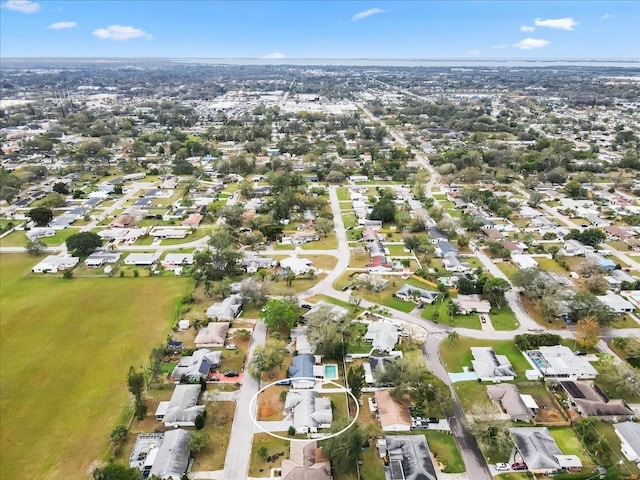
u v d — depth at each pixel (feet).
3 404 313.32
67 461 269.85
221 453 273.75
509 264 514.68
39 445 280.92
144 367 347.15
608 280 464.65
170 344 370.73
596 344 369.50
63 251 551.18
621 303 421.59
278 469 262.67
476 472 261.65
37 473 262.26
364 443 276.41
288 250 550.36
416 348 367.25
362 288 458.50
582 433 282.77
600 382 333.62
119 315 416.67
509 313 419.13
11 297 447.01
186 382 330.13
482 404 310.04
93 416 302.45
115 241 573.33
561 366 338.13
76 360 356.38
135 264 513.04
